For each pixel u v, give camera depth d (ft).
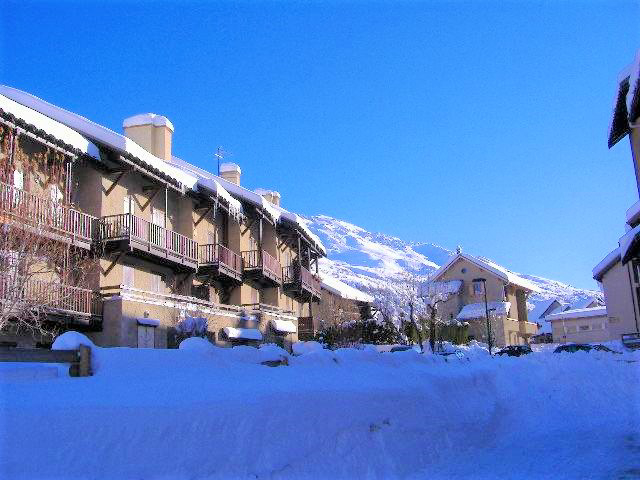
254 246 122.83
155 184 87.10
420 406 36.96
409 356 52.70
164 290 91.15
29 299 57.41
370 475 27.22
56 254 65.36
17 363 24.56
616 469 28.78
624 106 77.10
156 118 110.52
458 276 219.41
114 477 20.21
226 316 97.40
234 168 139.44
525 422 44.70
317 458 26.27
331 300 160.35
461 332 177.99
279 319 119.34
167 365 28.58
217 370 29.96
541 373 61.72
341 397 30.71
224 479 22.22
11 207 59.06
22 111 63.72
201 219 101.65
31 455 19.34
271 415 26.02
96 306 74.08
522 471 29.12
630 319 143.74
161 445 21.91
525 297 234.99
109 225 77.61
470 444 35.99
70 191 71.92
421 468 30.27
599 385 56.65
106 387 24.03
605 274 150.10
